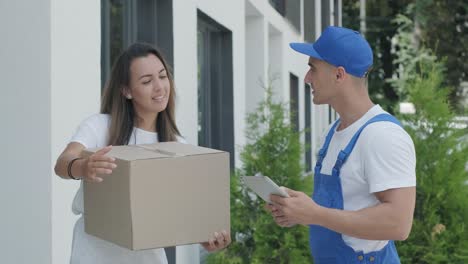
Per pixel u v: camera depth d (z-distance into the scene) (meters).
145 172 2.67
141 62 3.03
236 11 8.62
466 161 5.22
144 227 2.68
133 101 3.11
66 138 3.89
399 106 5.56
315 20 17.86
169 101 3.17
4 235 3.78
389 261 2.81
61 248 3.82
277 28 11.95
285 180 5.68
